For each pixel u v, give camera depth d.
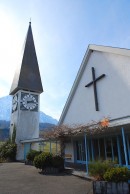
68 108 20.30
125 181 7.86
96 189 7.99
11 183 10.98
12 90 34.66
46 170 14.51
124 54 13.96
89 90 17.48
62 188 9.31
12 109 34.41
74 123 18.62
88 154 17.23
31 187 9.80
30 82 33.72
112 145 14.52
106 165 8.93
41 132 17.41
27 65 34.97
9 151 28.53
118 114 13.74
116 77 14.53
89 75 17.84
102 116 15.23
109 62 15.51
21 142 29.12
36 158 15.12
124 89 13.59
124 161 13.23
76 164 17.86
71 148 19.92
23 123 31.31
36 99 33.78
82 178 11.64
